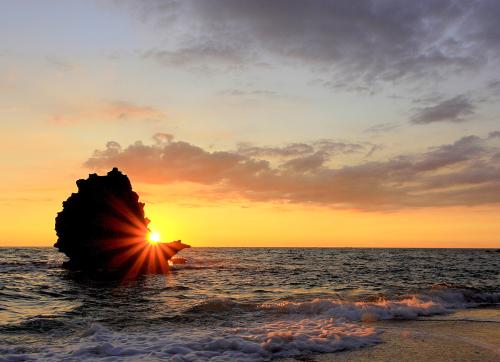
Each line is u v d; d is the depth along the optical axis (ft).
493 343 39.55
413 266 196.13
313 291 85.30
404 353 35.73
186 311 56.44
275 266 188.55
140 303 67.15
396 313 55.01
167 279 118.11
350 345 38.19
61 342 39.17
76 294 80.33
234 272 147.64
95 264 143.13
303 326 45.96
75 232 145.89
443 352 36.01
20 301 69.62
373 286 97.04
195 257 316.81
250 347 35.83
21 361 31.89
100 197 147.54
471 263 232.53
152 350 35.01
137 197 158.61
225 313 54.90
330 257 342.44
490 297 71.36
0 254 334.24
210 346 36.29
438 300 67.15
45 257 274.36
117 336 40.75
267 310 57.00
